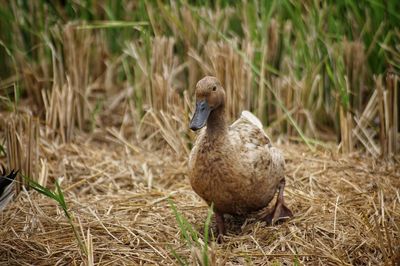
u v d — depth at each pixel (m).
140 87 12.34
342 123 11.24
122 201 9.71
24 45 13.77
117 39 14.02
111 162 11.01
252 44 11.98
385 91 10.89
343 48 12.00
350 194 9.68
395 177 10.26
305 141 11.16
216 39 12.48
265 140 8.70
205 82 8.09
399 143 11.26
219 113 8.16
